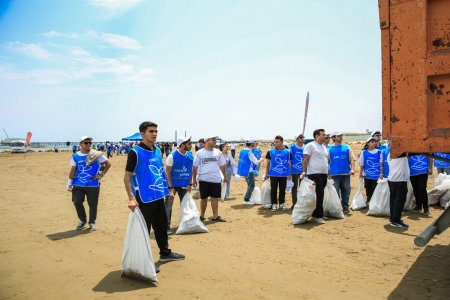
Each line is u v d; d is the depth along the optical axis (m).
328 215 8.25
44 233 7.40
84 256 5.73
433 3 3.21
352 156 8.77
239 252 5.69
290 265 5.01
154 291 4.19
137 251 4.52
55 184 16.95
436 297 3.82
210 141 8.17
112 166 28.23
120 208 10.48
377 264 4.95
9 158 43.44
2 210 10.22
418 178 8.04
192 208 7.21
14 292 4.24
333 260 5.18
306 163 7.71
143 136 5.07
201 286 4.31
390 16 3.36
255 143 12.84
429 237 3.65
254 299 3.91
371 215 8.20
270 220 8.12
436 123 3.21
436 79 3.21
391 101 3.37
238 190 13.95
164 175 5.64
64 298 4.04
